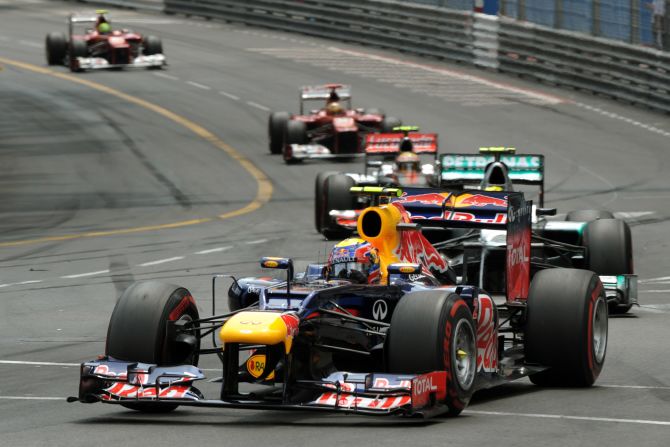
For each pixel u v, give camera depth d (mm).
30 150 127000
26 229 86938
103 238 80750
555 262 52781
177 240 78625
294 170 113750
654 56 139625
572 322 34312
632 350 42219
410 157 72250
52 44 183375
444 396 29078
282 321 28516
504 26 163875
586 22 151125
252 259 69125
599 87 149125
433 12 175625
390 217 34188
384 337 31109
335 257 33344
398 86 157500
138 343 30750
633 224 82375
